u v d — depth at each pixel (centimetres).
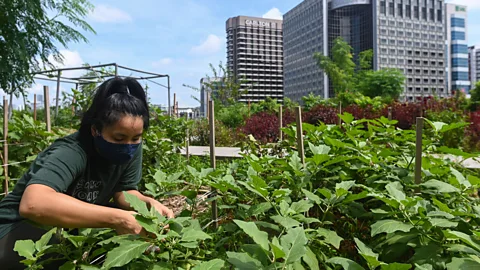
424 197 238
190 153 826
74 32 1169
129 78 187
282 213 180
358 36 7325
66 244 178
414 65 7300
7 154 423
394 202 183
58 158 169
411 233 177
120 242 142
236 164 303
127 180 222
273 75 7019
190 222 186
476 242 159
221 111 1798
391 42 7094
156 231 145
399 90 3133
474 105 1578
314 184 254
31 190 152
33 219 149
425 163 254
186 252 172
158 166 502
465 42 8875
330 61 4497
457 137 819
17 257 179
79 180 188
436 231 177
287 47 7944
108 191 211
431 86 7431
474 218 200
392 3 7069
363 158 253
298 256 134
